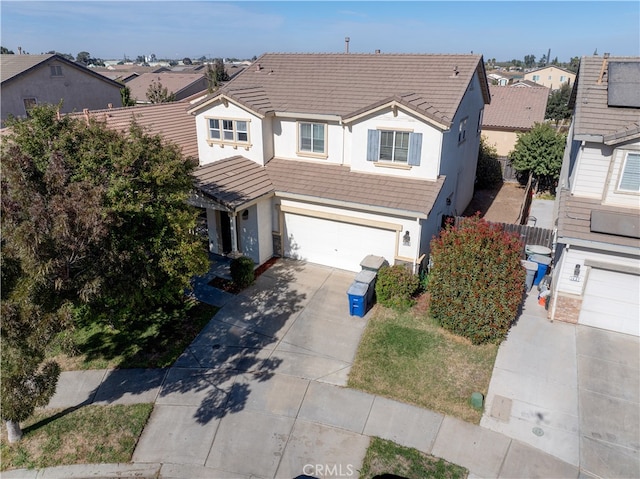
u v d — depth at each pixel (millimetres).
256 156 18422
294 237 17703
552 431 9852
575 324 13422
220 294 15344
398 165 16297
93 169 10555
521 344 12578
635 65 14484
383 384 11273
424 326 13453
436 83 17500
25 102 34094
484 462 9195
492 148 29766
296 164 18250
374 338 12953
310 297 15172
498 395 10820
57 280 8133
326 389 11180
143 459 9484
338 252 16969
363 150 16703
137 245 10789
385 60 19625
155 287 11930
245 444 9766
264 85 19984
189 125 24047
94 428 10180
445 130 15062
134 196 10945
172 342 12992
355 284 14117
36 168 8898
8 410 8680
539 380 11250
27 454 9602
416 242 15164
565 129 36656
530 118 32906
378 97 17422
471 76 17547
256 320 13945
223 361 12227
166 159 11531
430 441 9688
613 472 8953
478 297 12242
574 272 12914
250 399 10945
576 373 11477
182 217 11750
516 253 12344
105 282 9531
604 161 12930
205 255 12539
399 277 14227
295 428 10117
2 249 7949
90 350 12711
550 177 26391
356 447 9609
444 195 17688
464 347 12492
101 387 11383
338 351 12492
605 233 12180
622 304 12773
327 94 18312
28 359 8555
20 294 8070
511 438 9711
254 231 17125
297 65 20906
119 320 12586
